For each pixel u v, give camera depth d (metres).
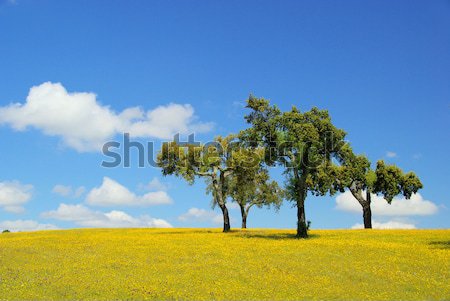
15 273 30.56
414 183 78.06
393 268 31.91
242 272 31.02
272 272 31.11
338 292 25.80
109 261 35.19
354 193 79.00
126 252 39.91
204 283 27.88
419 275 29.75
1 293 25.31
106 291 25.86
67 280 28.47
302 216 55.22
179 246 43.81
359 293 25.58
